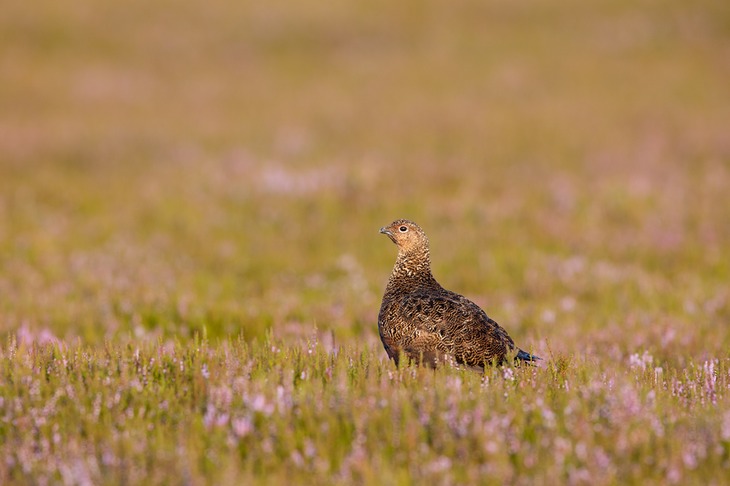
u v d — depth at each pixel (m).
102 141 43.41
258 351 11.60
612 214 28.91
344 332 17.14
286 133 45.16
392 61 64.75
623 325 17.59
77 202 31.36
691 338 16.20
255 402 9.10
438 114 49.91
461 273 22.91
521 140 42.62
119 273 22.58
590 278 22.17
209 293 20.62
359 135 44.31
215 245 26.02
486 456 8.23
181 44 67.62
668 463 8.28
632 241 25.94
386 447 8.54
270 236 27.05
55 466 8.15
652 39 66.88
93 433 8.71
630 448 8.50
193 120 49.56
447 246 25.48
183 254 25.11
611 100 52.62
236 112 51.84
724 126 45.25
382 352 14.76
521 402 9.34
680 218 28.25
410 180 33.12
